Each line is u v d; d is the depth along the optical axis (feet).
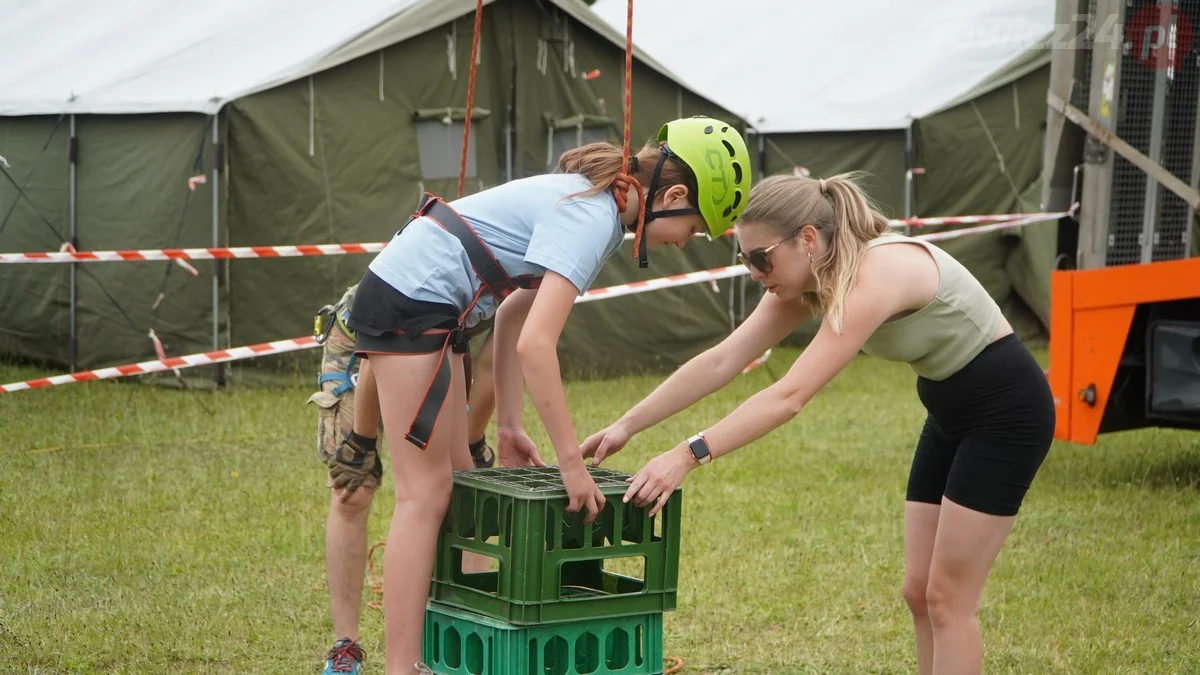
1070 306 20.25
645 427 10.63
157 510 18.35
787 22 45.19
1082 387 20.21
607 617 9.61
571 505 9.30
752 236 9.64
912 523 10.69
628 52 9.59
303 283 29.37
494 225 9.78
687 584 15.52
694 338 34.47
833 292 9.52
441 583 10.11
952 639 10.12
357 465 11.59
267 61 30.01
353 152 29.60
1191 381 19.04
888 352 10.00
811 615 14.52
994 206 38.01
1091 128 20.33
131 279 29.32
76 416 25.31
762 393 9.55
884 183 37.42
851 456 23.57
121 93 29.04
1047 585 15.70
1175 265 18.89
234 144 28.27
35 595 14.29
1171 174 19.92
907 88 38.34
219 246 28.32
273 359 29.35
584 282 9.50
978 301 9.86
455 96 31.01
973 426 9.91
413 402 9.85
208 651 12.87
